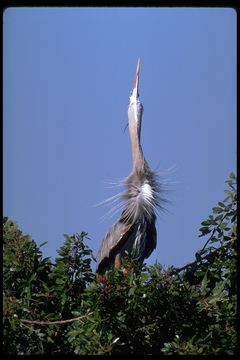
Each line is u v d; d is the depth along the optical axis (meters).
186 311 14.36
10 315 14.31
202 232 15.31
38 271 14.97
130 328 14.23
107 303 14.05
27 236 15.20
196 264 15.27
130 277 14.20
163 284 14.35
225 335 13.96
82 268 15.04
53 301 14.80
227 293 14.97
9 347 14.24
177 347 13.49
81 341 13.82
